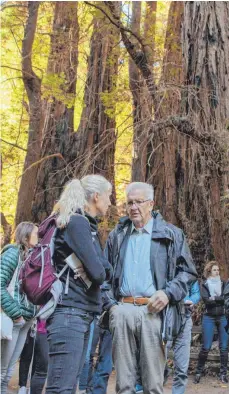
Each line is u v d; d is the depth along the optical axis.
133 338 3.80
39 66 18.39
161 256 3.87
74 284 3.17
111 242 4.11
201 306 9.94
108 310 3.89
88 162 11.43
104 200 3.45
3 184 19.17
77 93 15.04
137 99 11.68
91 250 3.14
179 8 12.87
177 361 5.53
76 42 15.47
